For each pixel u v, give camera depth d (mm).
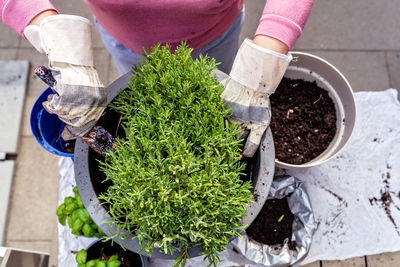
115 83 745
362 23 1598
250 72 728
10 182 1475
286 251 1061
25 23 661
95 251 971
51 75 670
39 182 1485
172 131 638
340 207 1143
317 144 1049
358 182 1158
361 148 1187
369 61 1556
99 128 726
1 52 1595
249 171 778
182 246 659
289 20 695
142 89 709
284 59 708
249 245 1063
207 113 674
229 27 949
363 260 1239
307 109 1070
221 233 662
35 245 1437
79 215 887
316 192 1152
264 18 722
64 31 656
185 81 672
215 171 627
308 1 703
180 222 624
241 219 697
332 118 1060
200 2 709
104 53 1584
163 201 628
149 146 645
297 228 1083
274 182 1077
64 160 1122
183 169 615
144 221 616
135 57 990
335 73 986
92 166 736
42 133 878
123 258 970
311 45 1575
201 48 947
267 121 749
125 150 648
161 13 733
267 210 1096
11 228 1446
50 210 1467
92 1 722
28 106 1557
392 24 1596
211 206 637
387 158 1179
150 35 817
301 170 1151
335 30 1590
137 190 616
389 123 1204
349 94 980
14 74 1574
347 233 1126
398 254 1239
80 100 659
